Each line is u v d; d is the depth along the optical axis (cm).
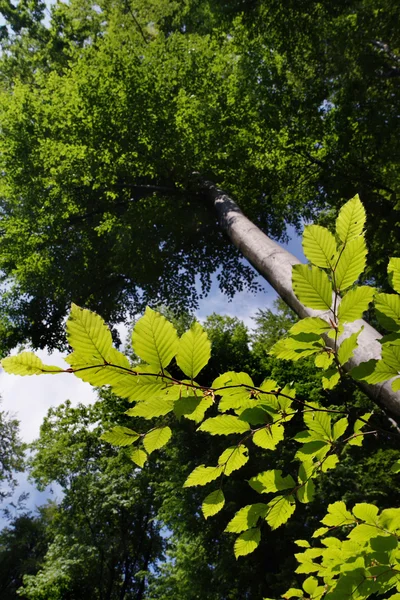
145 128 1098
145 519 1759
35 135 1198
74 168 1124
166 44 1270
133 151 1123
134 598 1919
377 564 114
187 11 1475
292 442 973
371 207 1177
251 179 1306
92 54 1213
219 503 104
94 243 1445
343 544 125
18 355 61
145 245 1265
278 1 1115
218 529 1058
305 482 117
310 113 1184
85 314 65
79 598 1639
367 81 1109
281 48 1210
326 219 1455
